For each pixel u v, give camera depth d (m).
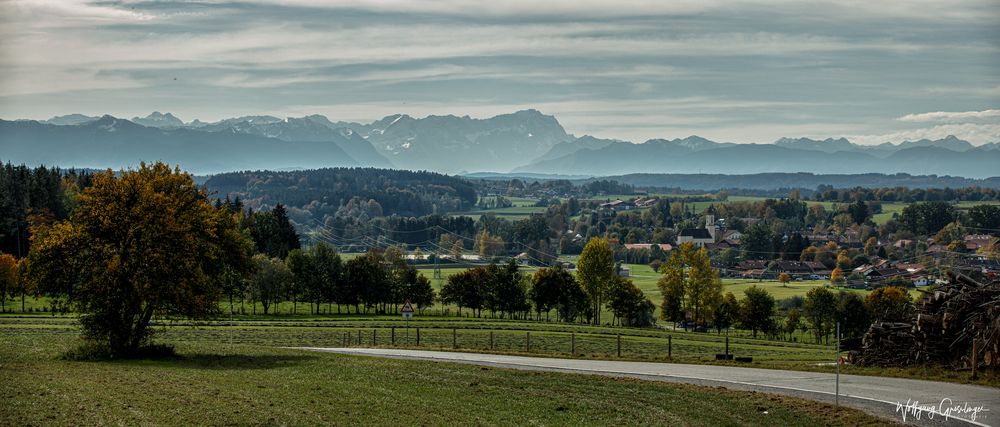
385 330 97.38
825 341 127.44
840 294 139.12
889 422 29.97
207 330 93.25
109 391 37.00
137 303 52.69
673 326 141.50
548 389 39.91
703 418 32.47
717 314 130.62
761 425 30.88
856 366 49.22
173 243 52.94
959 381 40.06
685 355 71.50
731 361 55.12
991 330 41.41
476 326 107.25
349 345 75.12
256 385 40.00
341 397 37.06
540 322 124.19
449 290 144.75
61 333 77.31
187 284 53.31
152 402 34.62
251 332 91.94
